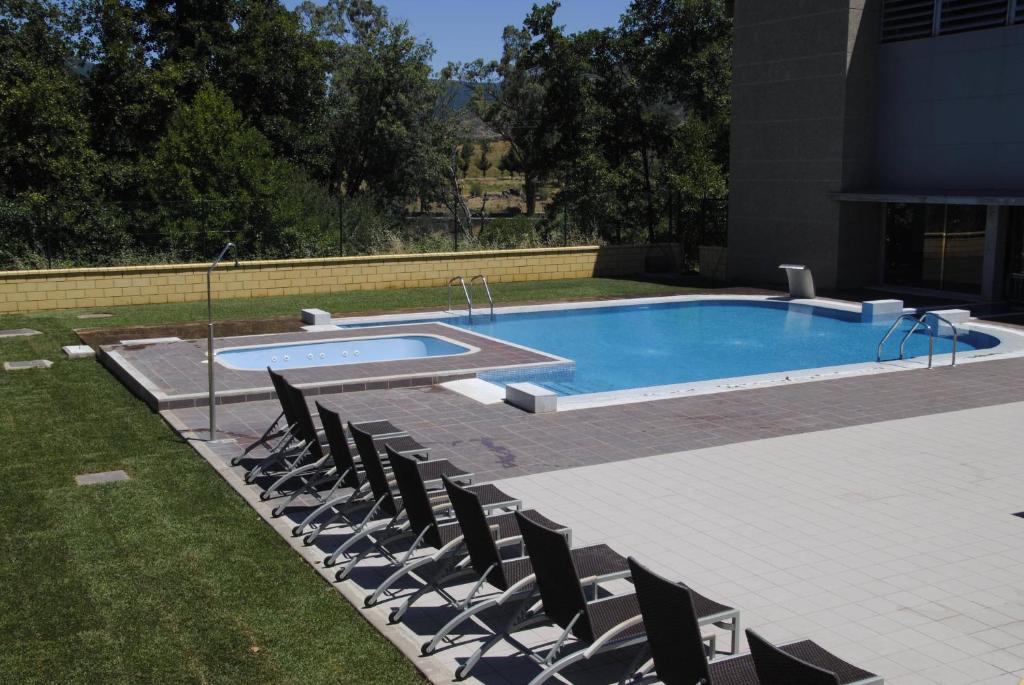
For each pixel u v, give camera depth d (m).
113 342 15.10
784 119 22.88
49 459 9.09
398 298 21.23
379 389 12.25
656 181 30.09
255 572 6.50
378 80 39.19
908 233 22.05
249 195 22.80
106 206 20.98
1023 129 19.19
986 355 14.63
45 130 24.67
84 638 5.48
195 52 31.09
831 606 5.99
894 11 21.36
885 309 19.00
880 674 5.14
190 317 18.27
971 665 5.25
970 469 8.86
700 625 4.94
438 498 6.77
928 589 6.24
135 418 10.73
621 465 8.98
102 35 29.42
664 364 15.45
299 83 32.72
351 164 40.19
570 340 17.52
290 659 5.30
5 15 27.75
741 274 24.53
